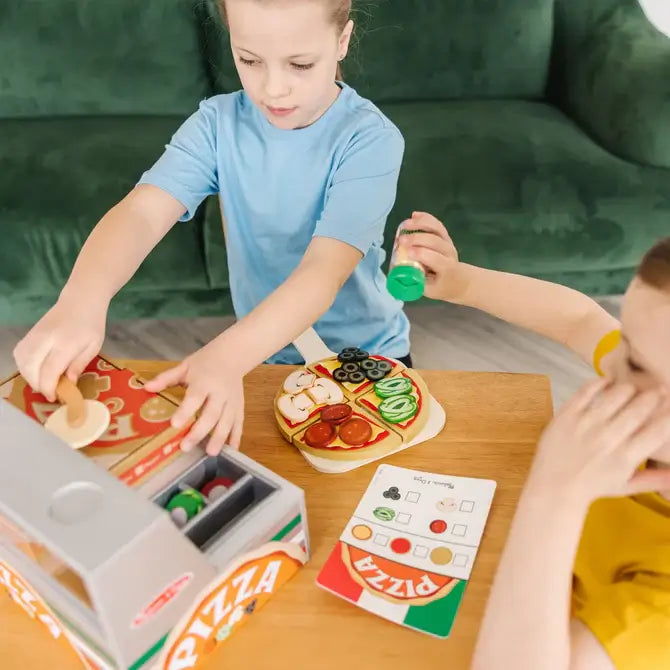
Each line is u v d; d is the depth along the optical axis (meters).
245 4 0.82
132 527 0.55
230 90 1.93
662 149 1.63
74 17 1.86
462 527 0.75
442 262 0.90
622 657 0.59
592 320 0.89
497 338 1.79
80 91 1.91
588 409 0.61
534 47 1.94
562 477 0.60
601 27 1.86
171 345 1.82
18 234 1.57
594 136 1.79
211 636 0.65
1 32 1.85
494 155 1.70
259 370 0.97
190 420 0.71
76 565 0.53
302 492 0.69
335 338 1.21
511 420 0.88
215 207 1.62
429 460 0.83
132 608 0.56
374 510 0.78
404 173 1.66
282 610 0.70
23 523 0.56
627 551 0.65
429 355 1.75
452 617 0.68
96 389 0.74
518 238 1.60
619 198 1.60
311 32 0.84
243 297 1.23
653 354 0.56
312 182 1.06
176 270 1.63
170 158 1.08
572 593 0.66
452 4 1.88
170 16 1.87
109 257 0.95
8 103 1.92
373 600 0.69
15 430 0.63
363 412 0.87
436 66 1.93
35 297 1.67
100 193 1.62
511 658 0.58
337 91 1.06
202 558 0.61
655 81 1.64
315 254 0.96
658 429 0.58
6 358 1.78
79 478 0.59
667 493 0.65
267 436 0.88
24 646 0.69
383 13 1.87
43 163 1.69
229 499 0.68
